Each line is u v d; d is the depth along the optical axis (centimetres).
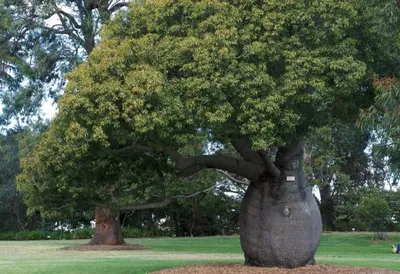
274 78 1521
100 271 1959
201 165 1764
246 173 1778
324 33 1517
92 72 1492
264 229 1759
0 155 4550
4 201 4831
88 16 3127
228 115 1437
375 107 1550
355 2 1584
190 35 1527
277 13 1512
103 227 3531
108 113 1459
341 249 3291
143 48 1518
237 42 1496
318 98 1481
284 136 1559
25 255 2828
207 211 5012
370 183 4772
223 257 2628
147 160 1833
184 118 1464
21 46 3209
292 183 1753
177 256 2706
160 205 1938
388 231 4781
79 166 1652
